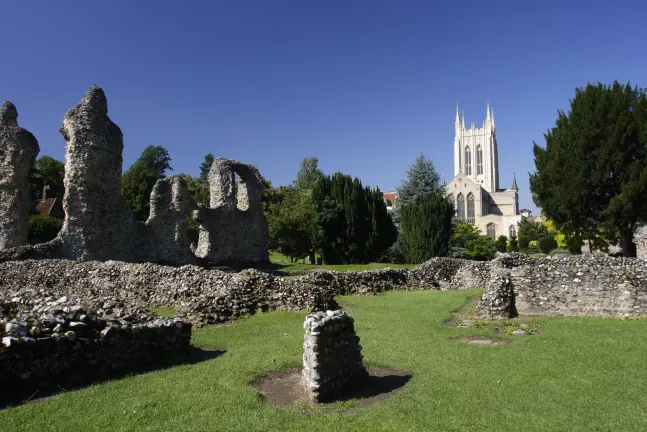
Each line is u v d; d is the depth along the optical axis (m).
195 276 16.67
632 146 27.41
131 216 27.97
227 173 34.81
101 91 26.78
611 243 30.23
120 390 7.17
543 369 8.20
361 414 6.34
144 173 54.72
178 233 30.23
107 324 8.16
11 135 25.14
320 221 43.59
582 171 27.86
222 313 13.67
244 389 7.25
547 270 14.22
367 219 44.59
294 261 55.16
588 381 7.54
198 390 7.20
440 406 6.58
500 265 15.27
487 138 145.50
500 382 7.57
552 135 32.59
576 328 11.62
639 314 12.99
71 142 25.34
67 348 7.42
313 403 6.82
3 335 6.94
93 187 25.59
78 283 18.81
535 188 31.47
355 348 7.68
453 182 112.06
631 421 6.02
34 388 6.95
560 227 31.25
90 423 5.98
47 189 55.88
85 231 24.98
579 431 5.75
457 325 12.59
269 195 60.78
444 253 42.72
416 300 18.11
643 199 26.00
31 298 10.47
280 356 9.23
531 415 6.23
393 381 7.83
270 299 15.40
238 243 34.88
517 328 11.79
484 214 114.31
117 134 27.47
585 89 29.72
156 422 6.04
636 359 8.77
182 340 9.13
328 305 15.43
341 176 45.47
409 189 58.75
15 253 22.17
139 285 17.55
